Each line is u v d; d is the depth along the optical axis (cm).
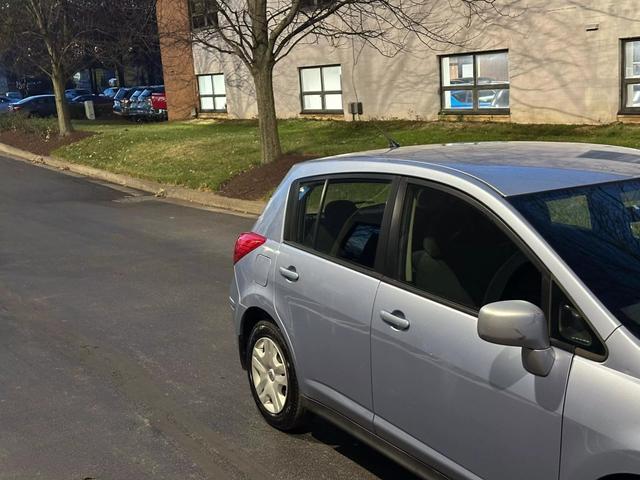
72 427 439
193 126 2605
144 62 5622
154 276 820
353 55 2098
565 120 1590
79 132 2478
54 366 542
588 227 286
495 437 276
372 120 2077
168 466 389
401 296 322
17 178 1825
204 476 378
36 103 3738
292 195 422
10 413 460
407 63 1938
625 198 305
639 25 1419
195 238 1041
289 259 402
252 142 1872
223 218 1207
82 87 7300
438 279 313
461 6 1750
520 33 1641
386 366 328
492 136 1591
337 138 1825
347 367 354
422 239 325
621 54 1468
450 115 1852
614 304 253
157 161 1798
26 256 941
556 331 261
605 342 244
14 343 598
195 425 439
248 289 438
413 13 1856
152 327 632
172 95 3002
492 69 1745
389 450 335
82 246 1001
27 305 712
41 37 2431
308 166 421
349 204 377
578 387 245
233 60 2645
